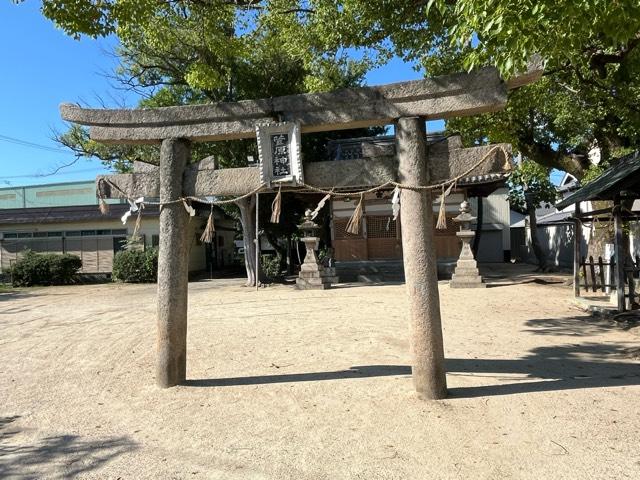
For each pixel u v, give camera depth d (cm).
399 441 437
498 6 440
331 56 1168
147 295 1753
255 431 473
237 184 593
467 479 370
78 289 2105
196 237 2712
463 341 825
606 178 1066
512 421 469
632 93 1015
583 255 2167
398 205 539
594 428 446
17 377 698
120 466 414
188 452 435
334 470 392
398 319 1042
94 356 805
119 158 2188
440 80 529
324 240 2498
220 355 765
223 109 593
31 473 407
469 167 533
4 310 1453
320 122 564
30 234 2606
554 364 672
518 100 1127
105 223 2556
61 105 625
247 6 962
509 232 3312
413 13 838
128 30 831
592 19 463
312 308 1239
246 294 1631
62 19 695
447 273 1925
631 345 779
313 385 598
